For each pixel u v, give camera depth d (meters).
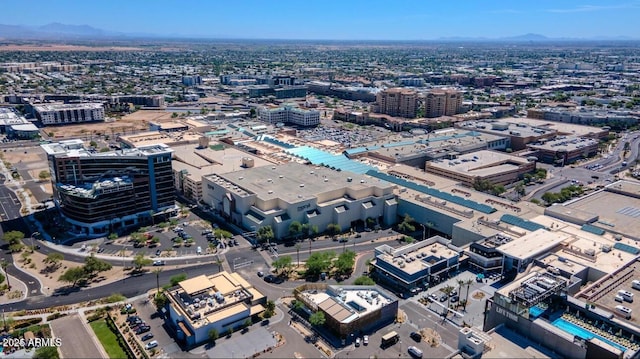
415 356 192.38
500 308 182.38
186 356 192.62
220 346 198.62
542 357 163.12
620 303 191.38
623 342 163.12
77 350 197.25
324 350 196.50
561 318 177.00
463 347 170.50
